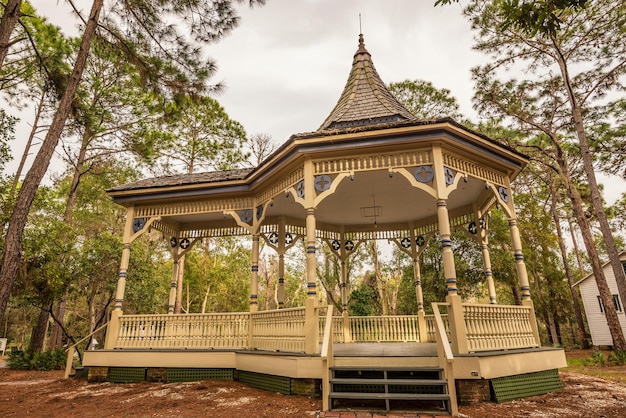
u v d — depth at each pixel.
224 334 8.95
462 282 19.84
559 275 24.47
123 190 10.18
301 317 7.14
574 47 15.91
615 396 6.62
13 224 7.08
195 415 5.51
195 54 9.70
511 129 18.36
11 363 13.62
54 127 7.85
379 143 7.23
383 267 25.64
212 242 29.14
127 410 6.02
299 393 6.57
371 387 6.20
